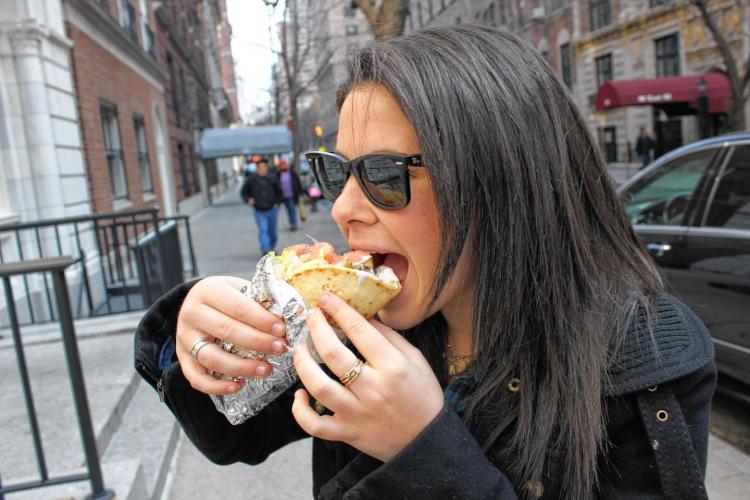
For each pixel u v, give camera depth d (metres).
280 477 3.18
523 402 0.94
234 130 28.12
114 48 11.35
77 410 2.39
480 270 0.94
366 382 0.80
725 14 16.03
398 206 0.92
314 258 0.98
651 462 0.88
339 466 1.14
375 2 7.12
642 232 4.06
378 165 0.92
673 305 1.00
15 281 6.48
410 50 0.93
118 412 3.58
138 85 14.02
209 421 1.16
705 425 0.90
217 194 39.69
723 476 2.95
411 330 1.16
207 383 0.98
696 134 19.25
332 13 14.62
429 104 0.87
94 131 9.24
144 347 1.15
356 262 0.94
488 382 0.96
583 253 0.97
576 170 1.01
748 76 10.73
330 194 1.07
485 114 0.88
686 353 0.89
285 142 28.03
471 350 1.06
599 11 22.61
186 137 25.36
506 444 0.95
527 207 0.91
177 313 1.22
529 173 0.91
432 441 0.80
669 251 3.82
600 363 0.91
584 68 23.98
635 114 21.67
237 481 3.16
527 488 0.91
